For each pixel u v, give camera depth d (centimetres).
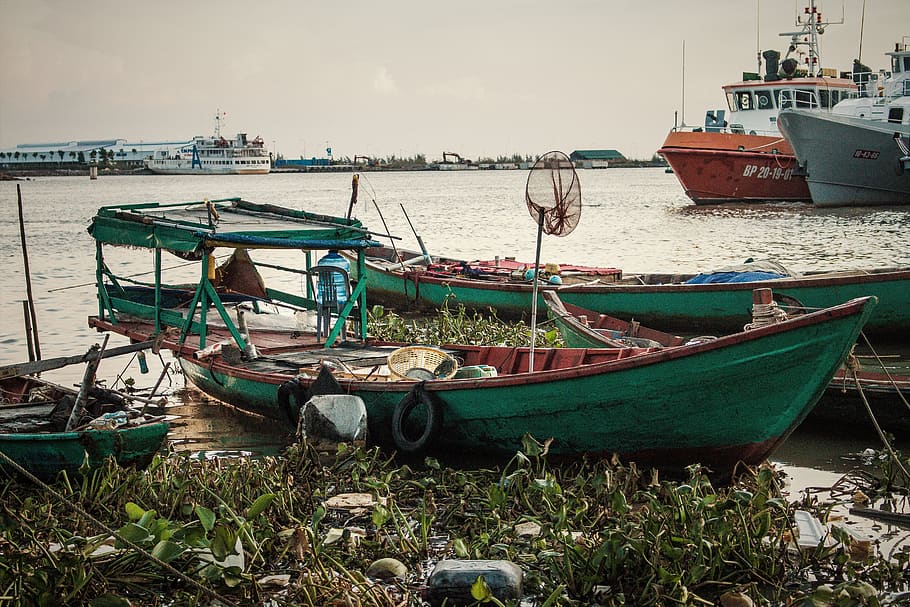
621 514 737
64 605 639
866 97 4184
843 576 685
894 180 3959
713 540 686
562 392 894
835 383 1019
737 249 2978
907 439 1022
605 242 3353
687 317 1623
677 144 4338
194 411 1213
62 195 7781
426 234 3866
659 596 634
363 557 730
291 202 6581
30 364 980
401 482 902
